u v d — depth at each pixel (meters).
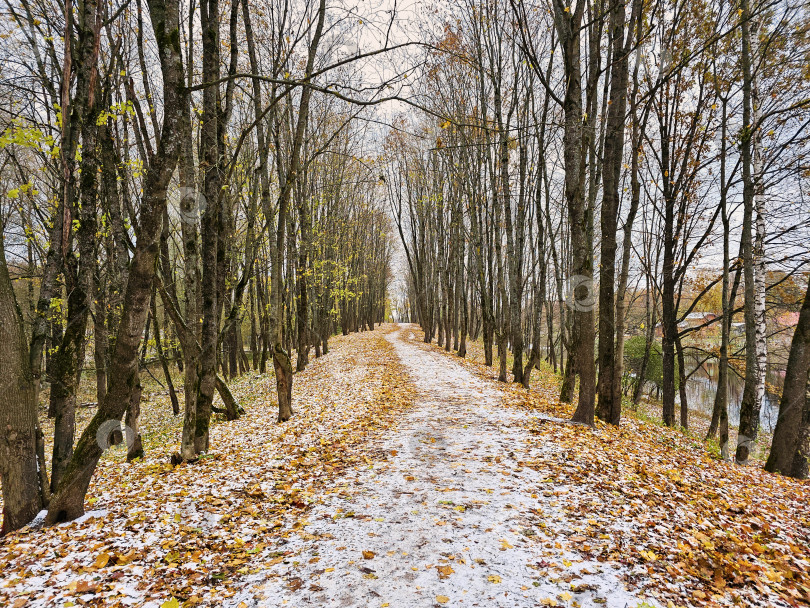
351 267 32.22
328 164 20.89
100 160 7.29
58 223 5.27
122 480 6.29
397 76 4.45
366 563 3.70
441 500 4.95
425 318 32.53
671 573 3.50
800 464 8.30
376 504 4.93
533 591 3.24
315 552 3.90
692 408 22.94
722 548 4.05
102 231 8.93
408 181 28.55
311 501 5.09
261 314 19.69
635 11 8.95
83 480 4.57
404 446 7.18
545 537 4.05
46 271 5.17
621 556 3.71
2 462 4.31
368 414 9.53
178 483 5.80
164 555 3.82
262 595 3.26
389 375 15.27
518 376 14.04
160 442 9.79
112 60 6.67
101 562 3.59
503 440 7.14
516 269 13.98
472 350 27.31
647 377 22.17
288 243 16.23
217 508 4.89
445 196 24.08
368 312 51.47
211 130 7.48
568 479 5.38
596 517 4.43
